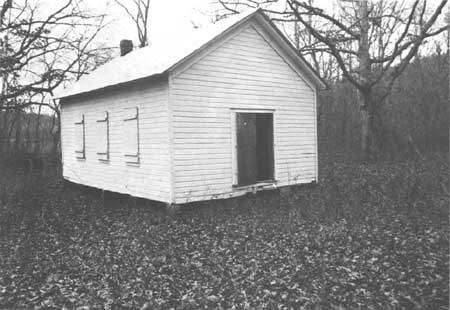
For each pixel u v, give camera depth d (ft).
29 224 35.50
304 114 47.34
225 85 39.91
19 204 44.45
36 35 72.90
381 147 67.31
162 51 45.96
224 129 40.06
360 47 64.95
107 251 26.89
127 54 61.72
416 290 18.40
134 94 41.04
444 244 24.22
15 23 73.82
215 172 39.37
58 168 75.66
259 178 45.78
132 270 23.12
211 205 38.14
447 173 46.96
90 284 21.29
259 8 40.24
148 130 39.17
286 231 29.43
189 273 22.30
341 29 67.62
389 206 34.42
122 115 43.34
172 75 36.06
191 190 37.58
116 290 20.31
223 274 21.86
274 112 44.21
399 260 22.36
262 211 36.09
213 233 29.96
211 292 19.63
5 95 76.95
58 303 19.07
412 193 37.24
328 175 54.49
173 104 36.29
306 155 47.39
